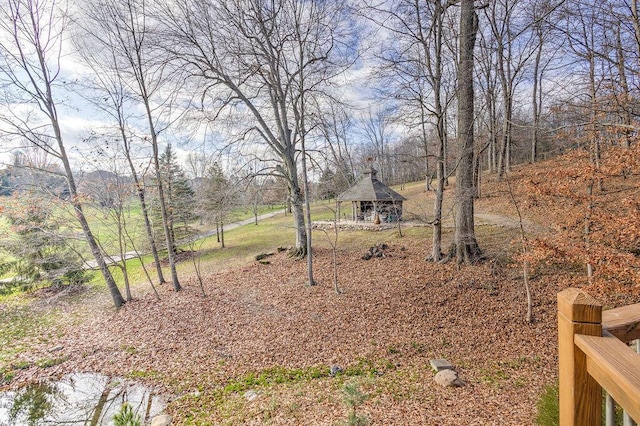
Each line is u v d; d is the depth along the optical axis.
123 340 9.95
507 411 5.15
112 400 7.39
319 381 7.05
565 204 7.80
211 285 13.49
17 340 10.52
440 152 12.03
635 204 6.00
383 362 7.52
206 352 8.80
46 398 7.67
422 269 11.78
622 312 1.53
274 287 12.35
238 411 6.30
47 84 11.12
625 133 6.52
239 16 12.10
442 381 6.30
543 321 8.22
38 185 11.62
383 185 21.22
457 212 11.62
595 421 1.37
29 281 14.53
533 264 8.58
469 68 10.56
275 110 14.86
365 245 16.23
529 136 13.27
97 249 12.37
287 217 32.28
